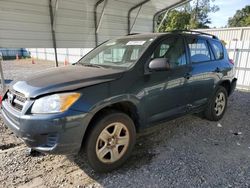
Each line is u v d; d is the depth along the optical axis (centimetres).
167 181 255
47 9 584
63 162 296
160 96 313
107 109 270
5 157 305
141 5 773
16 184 248
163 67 286
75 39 672
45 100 231
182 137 377
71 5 625
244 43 834
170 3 796
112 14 752
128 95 272
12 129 250
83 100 237
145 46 319
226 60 470
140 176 265
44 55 2436
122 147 284
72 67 332
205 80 394
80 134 237
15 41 546
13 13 527
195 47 387
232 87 495
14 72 1340
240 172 273
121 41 372
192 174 268
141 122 299
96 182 254
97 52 388
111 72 282
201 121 455
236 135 389
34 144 232
